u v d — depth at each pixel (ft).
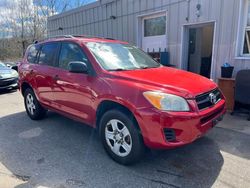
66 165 10.33
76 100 12.00
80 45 12.22
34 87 15.44
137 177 9.37
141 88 9.30
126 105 9.41
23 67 16.66
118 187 8.75
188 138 8.96
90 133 14.03
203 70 27.96
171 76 10.96
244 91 16.02
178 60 23.06
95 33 32.42
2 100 24.39
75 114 12.39
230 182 8.96
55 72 13.37
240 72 16.07
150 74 10.91
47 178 9.35
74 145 12.37
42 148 12.07
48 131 14.47
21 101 23.62
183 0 21.45
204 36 26.89
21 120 16.85
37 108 16.05
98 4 30.66
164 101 8.84
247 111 17.39
